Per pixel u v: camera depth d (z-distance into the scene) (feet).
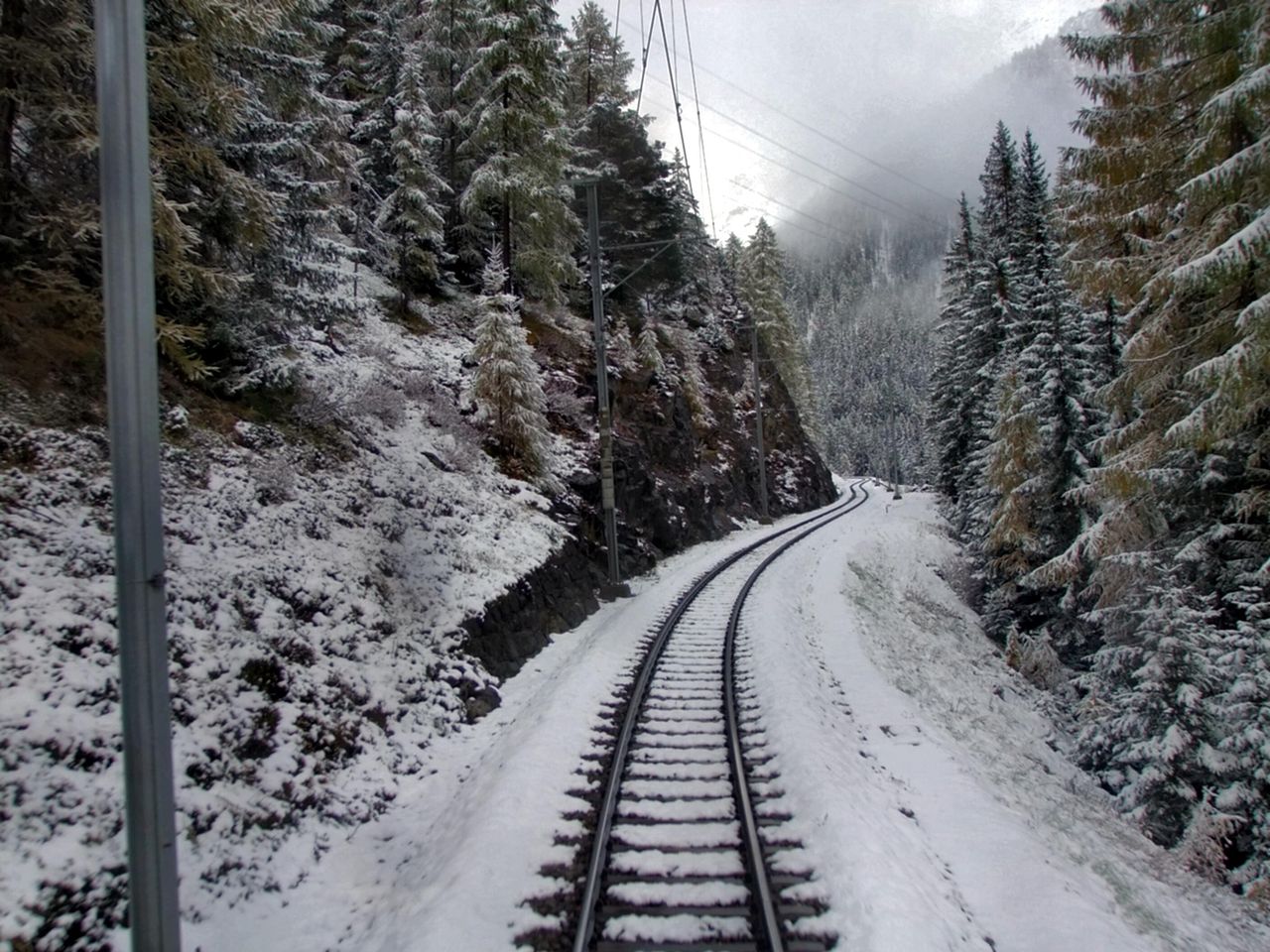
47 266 28.68
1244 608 37.47
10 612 18.74
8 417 24.16
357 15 83.71
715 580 66.54
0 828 14.73
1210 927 23.09
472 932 15.58
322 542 33.09
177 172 30.63
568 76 78.33
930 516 139.03
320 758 23.62
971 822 23.72
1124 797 35.24
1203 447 37.11
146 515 11.28
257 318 36.73
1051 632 66.80
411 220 70.23
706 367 140.46
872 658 44.29
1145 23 40.81
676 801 22.63
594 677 34.40
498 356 57.57
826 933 16.03
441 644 33.88
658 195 113.09
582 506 63.16
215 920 16.66
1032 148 95.04
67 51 26.30
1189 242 38.75
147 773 11.10
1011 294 98.17
